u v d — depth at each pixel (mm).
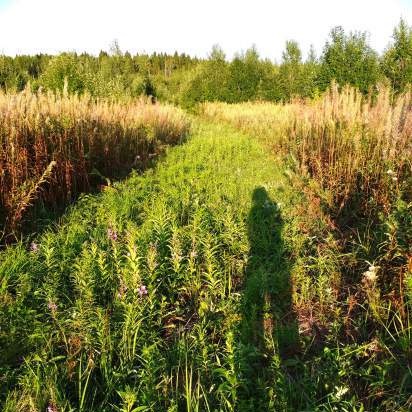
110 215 5684
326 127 8508
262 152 11414
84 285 3521
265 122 15367
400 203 4328
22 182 5906
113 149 9008
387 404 2602
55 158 6617
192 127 17703
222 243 4816
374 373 2943
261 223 5598
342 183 6602
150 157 10648
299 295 3938
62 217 5926
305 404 2652
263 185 7547
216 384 2842
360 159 6516
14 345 3061
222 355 3119
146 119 12766
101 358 2939
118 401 2752
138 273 3535
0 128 5977
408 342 3012
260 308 3729
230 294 3885
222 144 12570
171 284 3896
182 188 7449
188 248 4629
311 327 3549
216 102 29500
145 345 2992
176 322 3656
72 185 7223
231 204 6371
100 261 3838
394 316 3371
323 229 5453
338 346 3094
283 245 4848
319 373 2818
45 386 2734
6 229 5203
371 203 5559
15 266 4098
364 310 3689
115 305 3496
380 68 13320
